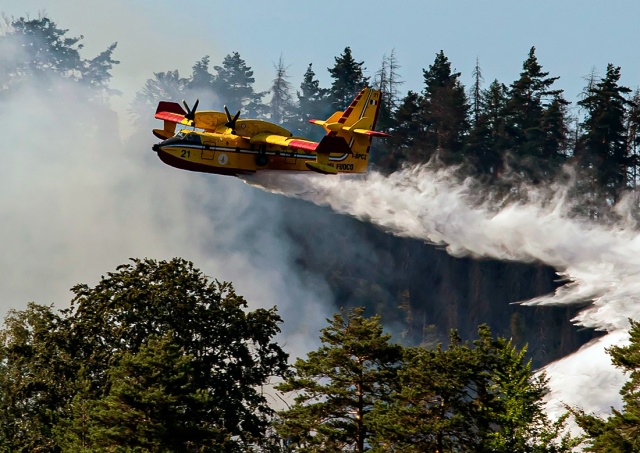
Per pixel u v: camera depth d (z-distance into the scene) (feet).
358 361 328.70
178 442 280.31
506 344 324.80
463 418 307.78
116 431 275.80
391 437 303.27
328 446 326.44
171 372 284.41
